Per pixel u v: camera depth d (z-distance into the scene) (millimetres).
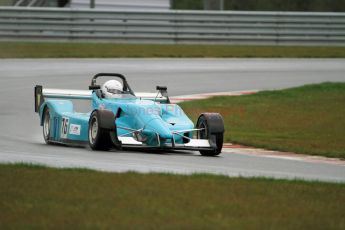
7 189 31578
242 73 95188
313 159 48688
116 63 97750
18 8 109750
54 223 26297
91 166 39469
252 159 46750
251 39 114188
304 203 31047
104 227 25688
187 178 34969
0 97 73938
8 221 26578
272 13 114000
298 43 114875
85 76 87500
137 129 46312
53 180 33500
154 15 112438
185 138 46344
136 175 35219
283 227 26562
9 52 102062
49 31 110750
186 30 113375
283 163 45500
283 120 68500
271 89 85125
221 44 116250
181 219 27297
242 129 63250
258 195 32156
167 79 88250
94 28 111625
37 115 66125
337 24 114938
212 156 47219
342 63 106188
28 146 49062
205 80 89000
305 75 95625
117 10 111500
